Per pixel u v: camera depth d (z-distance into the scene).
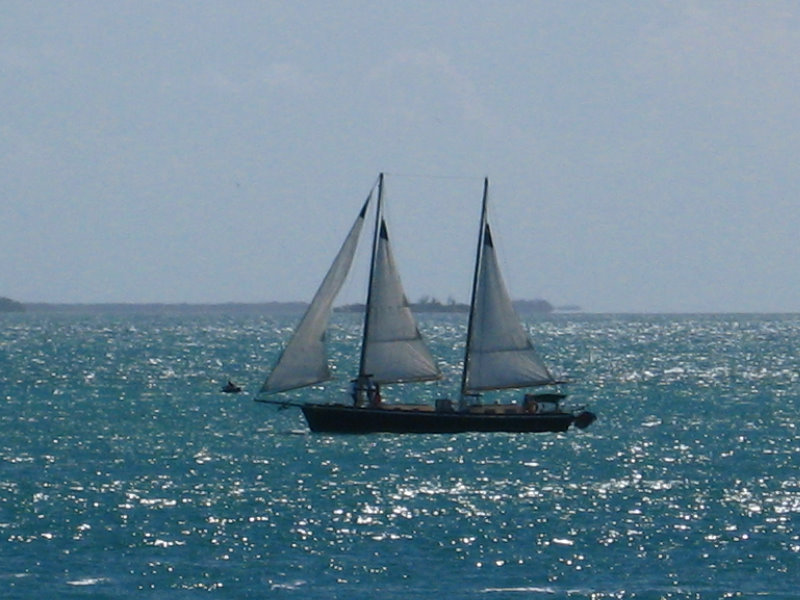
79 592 188.88
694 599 188.88
